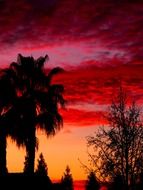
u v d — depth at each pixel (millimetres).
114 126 27062
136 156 26328
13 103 28453
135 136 26562
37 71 29125
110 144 26609
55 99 29172
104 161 26594
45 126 28516
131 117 27062
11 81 28844
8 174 27797
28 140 28062
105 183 26547
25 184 26953
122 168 26281
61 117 29219
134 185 26125
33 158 28031
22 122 28047
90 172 26844
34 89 29047
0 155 27922
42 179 27938
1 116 28328
